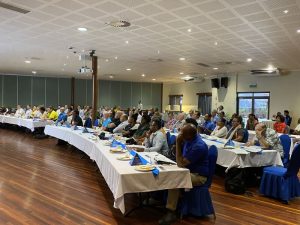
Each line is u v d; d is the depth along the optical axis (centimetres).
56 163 629
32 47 835
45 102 1719
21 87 1655
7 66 1285
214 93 1496
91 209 363
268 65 1084
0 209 354
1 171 539
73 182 484
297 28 582
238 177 457
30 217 333
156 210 365
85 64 1166
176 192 328
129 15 520
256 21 539
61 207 367
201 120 882
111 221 329
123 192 291
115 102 1911
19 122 1152
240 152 454
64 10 502
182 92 1817
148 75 1541
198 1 445
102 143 511
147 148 436
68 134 752
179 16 518
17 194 411
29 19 559
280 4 452
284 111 1095
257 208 387
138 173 298
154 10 489
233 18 523
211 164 348
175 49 811
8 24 598
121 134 643
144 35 661
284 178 416
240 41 700
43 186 454
